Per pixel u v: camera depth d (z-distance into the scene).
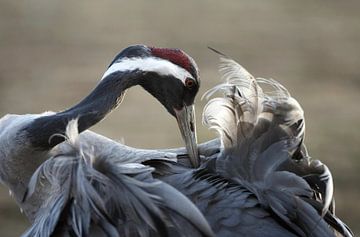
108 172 10.08
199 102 25.28
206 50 33.81
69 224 10.34
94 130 24.77
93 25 36.88
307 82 30.23
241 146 10.53
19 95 28.81
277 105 10.61
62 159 10.41
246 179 10.38
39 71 31.30
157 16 38.34
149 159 10.61
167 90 11.57
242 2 40.44
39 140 11.16
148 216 9.82
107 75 11.46
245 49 34.00
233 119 10.61
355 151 23.44
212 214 10.09
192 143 11.32
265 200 10.18
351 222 19.92
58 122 11.13
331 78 30.67
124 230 10.08
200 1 40.66
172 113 11.70
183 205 9.63
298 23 37.34
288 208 10.10
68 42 34.69
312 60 32.78
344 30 36.28
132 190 9.92
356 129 25.25
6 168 11.38
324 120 26.08
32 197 11.22
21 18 37.69
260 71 31.50
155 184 9.85
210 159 10.68
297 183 10.21
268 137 10.54
